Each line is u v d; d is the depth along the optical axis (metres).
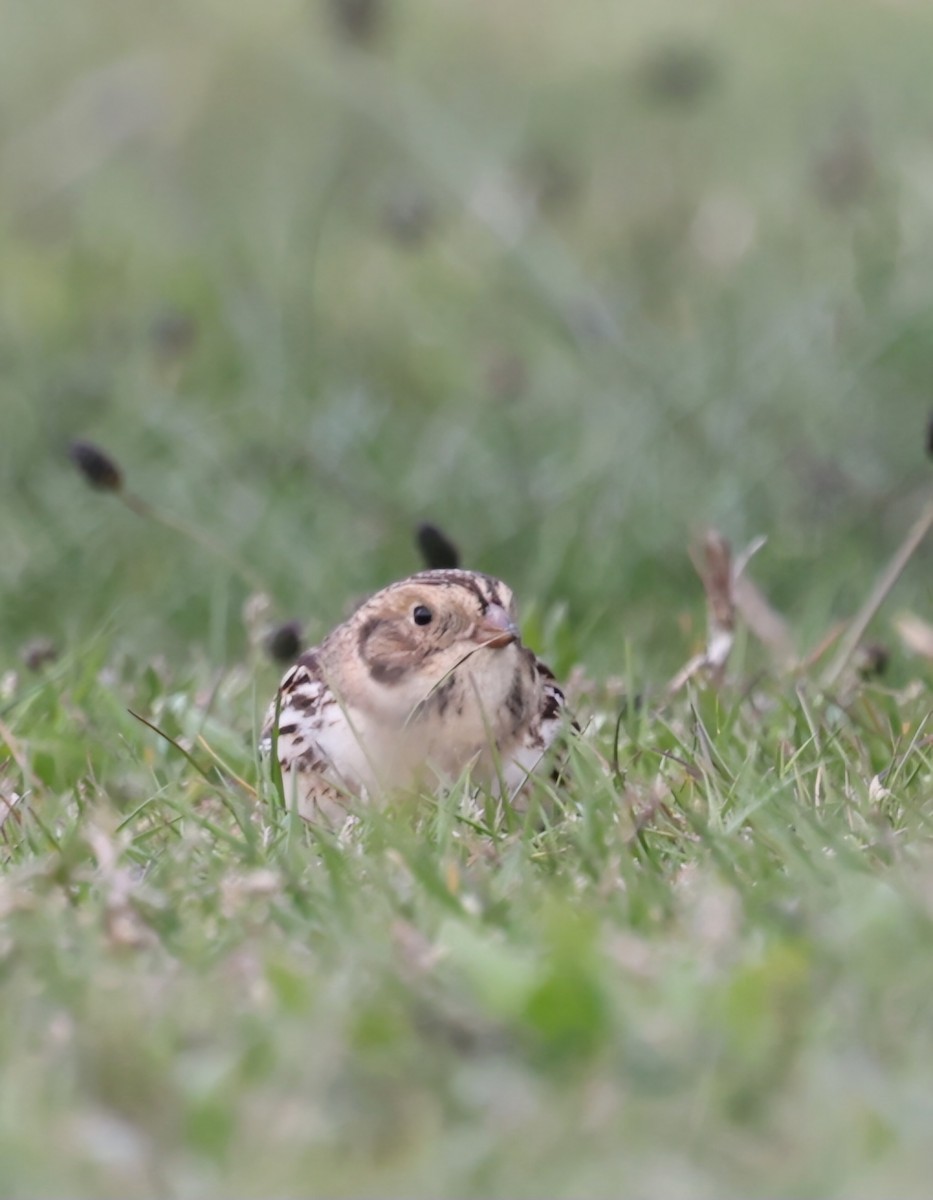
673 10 27.89
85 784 9.45
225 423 16.58
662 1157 5.33
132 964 6.73
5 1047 6.05
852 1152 5.27
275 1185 5.33
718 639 10.87
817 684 10.34
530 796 8.97
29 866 7.85
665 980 6.23
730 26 27.17
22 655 11.87
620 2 28.33
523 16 27.77
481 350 18.03
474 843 7.96
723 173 22.09
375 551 14.29
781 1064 5.73
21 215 22.28
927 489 15.00
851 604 13.73
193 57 25.64
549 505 14.76
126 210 23.19
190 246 21.80
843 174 17.06
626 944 6.45
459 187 17.81
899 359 15.84
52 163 23.38
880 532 14.73
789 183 20.52
